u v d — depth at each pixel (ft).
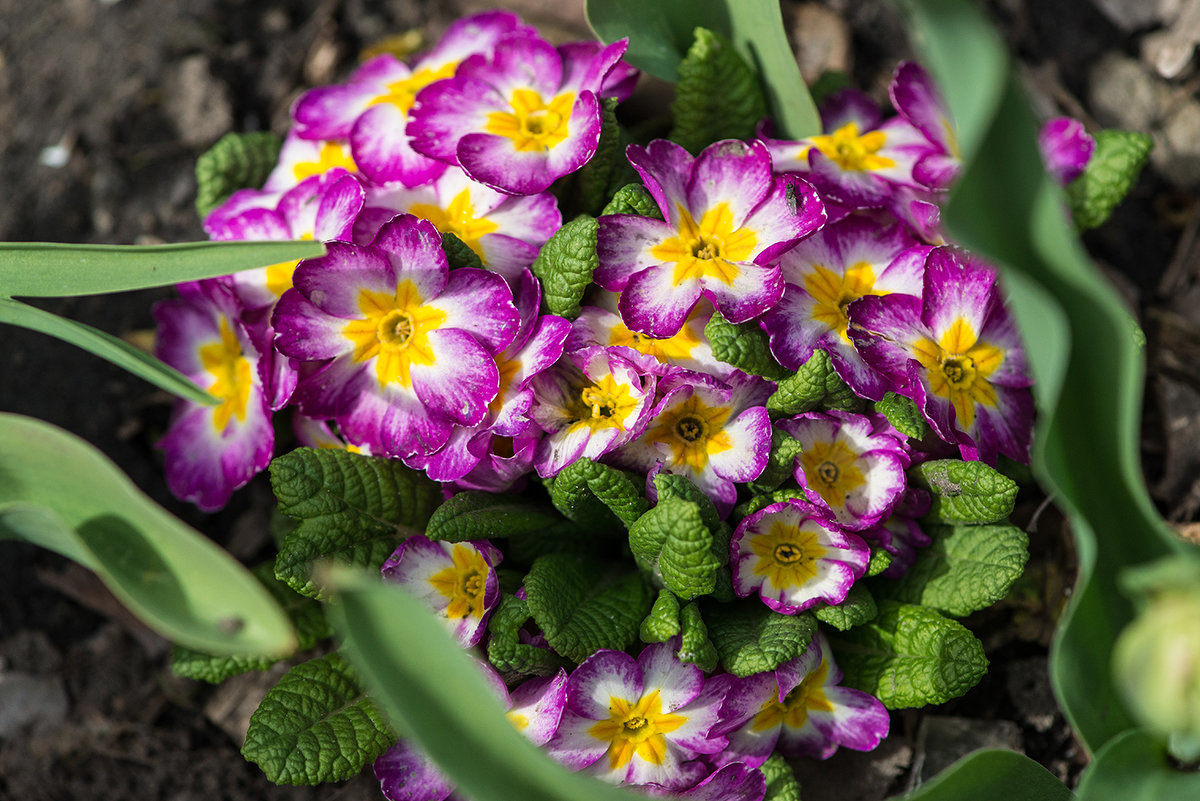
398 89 1.34
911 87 1.29
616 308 1.25
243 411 1.31
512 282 1.25
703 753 1.22
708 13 1.34
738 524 1.25
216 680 1.32
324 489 1.24
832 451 1.24
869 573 1.23
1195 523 1.39
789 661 1.21
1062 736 1.34
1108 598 1.10
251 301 1.28
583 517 1.25
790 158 1.30
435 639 1.02
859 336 1.21
